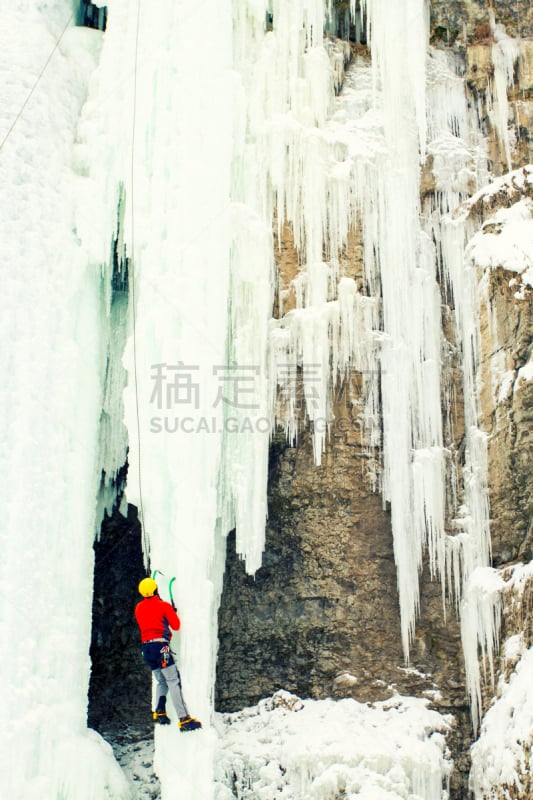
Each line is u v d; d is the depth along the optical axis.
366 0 11.22
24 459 8.78
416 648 9.86
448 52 11.66
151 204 9.72
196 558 8.90
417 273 10.47
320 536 10.28
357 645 10.02
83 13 11.24
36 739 8.30
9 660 8.25
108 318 10.09
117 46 10.16
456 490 10.08
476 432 10.07
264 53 10.76
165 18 10.11
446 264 10.77
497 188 10.56
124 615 11.11
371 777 8.83
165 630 8.37
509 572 9.43
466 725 9.52
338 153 10.78
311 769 9.07
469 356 10.34
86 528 9.31
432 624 9.89
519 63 11.45
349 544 10.20
